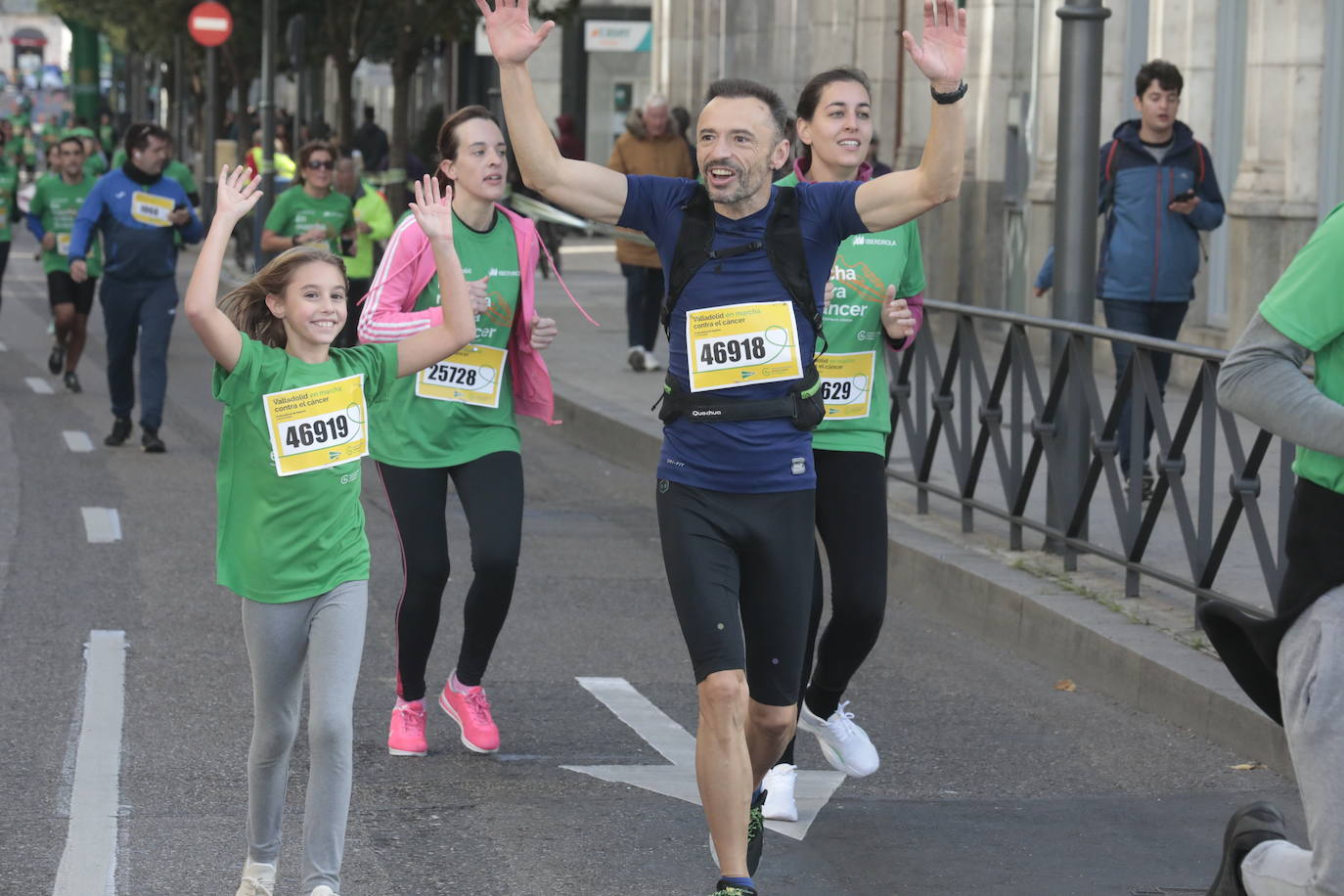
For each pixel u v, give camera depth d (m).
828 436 7.96
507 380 9.04
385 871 7.38
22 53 186.75
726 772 6.64
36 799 8.12
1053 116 24.28
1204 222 14.59
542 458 19.41
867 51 30.97
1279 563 9.80
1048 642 11.11
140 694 9.88
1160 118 14.52
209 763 8.72
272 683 6.96
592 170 6.89
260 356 6.91
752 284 6.79
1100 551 11.62
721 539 6.83
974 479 13.27
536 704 10.04
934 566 12.59
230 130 65.62
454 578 13.11
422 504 8.88
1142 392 11.12
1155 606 11.08
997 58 26.84
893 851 7.75
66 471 17.11
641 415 19.64
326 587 6.93
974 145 27.45
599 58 58.62
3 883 7.08
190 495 16.11
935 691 10.55
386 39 50.81
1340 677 5.33
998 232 27.17
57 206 22.44
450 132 8.84
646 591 13.00
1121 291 14.64
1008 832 8.01
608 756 9.08
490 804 8.27
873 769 8.32
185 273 41.97
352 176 22.56
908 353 14.32
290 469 6.88
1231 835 6.08
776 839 7.89
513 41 6.81
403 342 7.26
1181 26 21.95
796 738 9.61
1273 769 9.02
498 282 8.88
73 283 22.66
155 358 18.33
